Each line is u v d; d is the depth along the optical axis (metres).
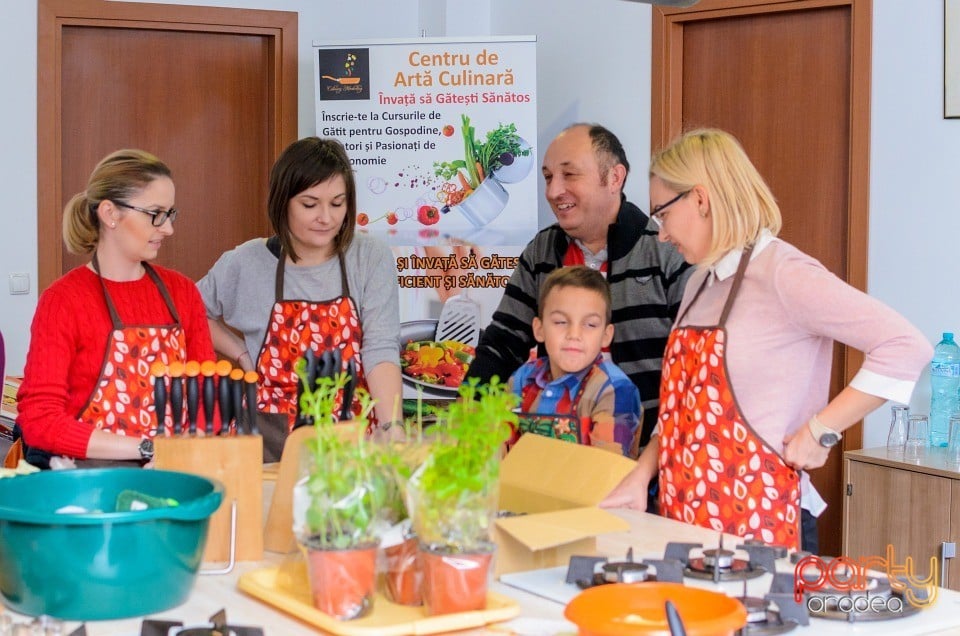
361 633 1.35
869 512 3.61
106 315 2.38
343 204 2.87
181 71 5.05
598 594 1.33
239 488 1.76
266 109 5.17
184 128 5.07
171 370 1.80
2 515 1.45
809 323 2.12
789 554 1.78
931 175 3.95
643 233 3.09
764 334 2.15
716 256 2.18
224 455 1.75
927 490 3.44
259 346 3.01
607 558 1.64
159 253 5.07
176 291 2.53
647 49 4.68
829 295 2.09
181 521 1.49
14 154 4.78
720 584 1.58
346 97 4.65
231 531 1.72
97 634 1.41
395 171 4.65
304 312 2.96
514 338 3.27
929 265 3.97
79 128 4.95
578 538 1.62
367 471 1.42
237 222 5.17
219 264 3.06
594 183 3.08
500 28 5.21
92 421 2.35
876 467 3.58
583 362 2.45
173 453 1.75
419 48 4.62
